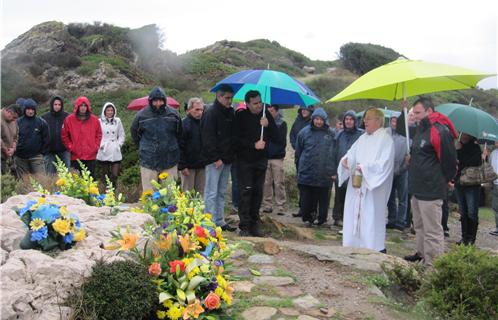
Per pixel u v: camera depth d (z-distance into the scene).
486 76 5.36
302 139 7.99
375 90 6.04
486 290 3.92
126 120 17.03
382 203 5.96
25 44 23.88
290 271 4.56
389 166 5.86
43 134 8.30
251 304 3.72
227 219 7.22
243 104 7.19
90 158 8.45
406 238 7.66
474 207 7.35
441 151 5.27
